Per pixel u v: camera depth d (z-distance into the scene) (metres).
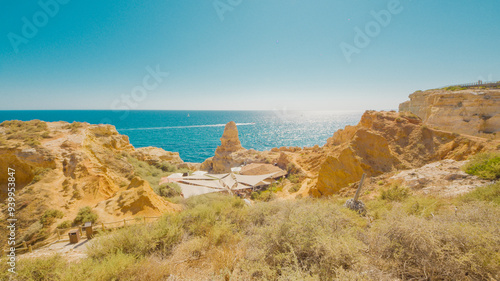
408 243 3.53
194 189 23.83
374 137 21.00
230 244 5.51
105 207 13.85
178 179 29.02
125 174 22.06
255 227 6.30
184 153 91.62
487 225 3.79
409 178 12.84
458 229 3.48
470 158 13.27
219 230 6.43
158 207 14.26
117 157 23.22
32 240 10.69
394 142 22.02
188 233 7.04
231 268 4.25
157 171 31.61
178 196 20.98
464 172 11.40
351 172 19.62
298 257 3.91
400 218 4.11
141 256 5.25
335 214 5.40
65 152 17.55
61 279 4.40
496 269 2.89
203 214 7.97
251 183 31.31
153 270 4.62
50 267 5.09
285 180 36.12
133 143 111.88
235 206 10.05
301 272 3.26
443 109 31.52
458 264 3.05
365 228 5.73
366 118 27.48
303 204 6.56
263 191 31.19
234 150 53.66
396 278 3.14
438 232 3.47
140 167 28.95
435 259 3.19
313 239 4.02
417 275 3.24
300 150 53.94
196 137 137.50
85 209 13.22
